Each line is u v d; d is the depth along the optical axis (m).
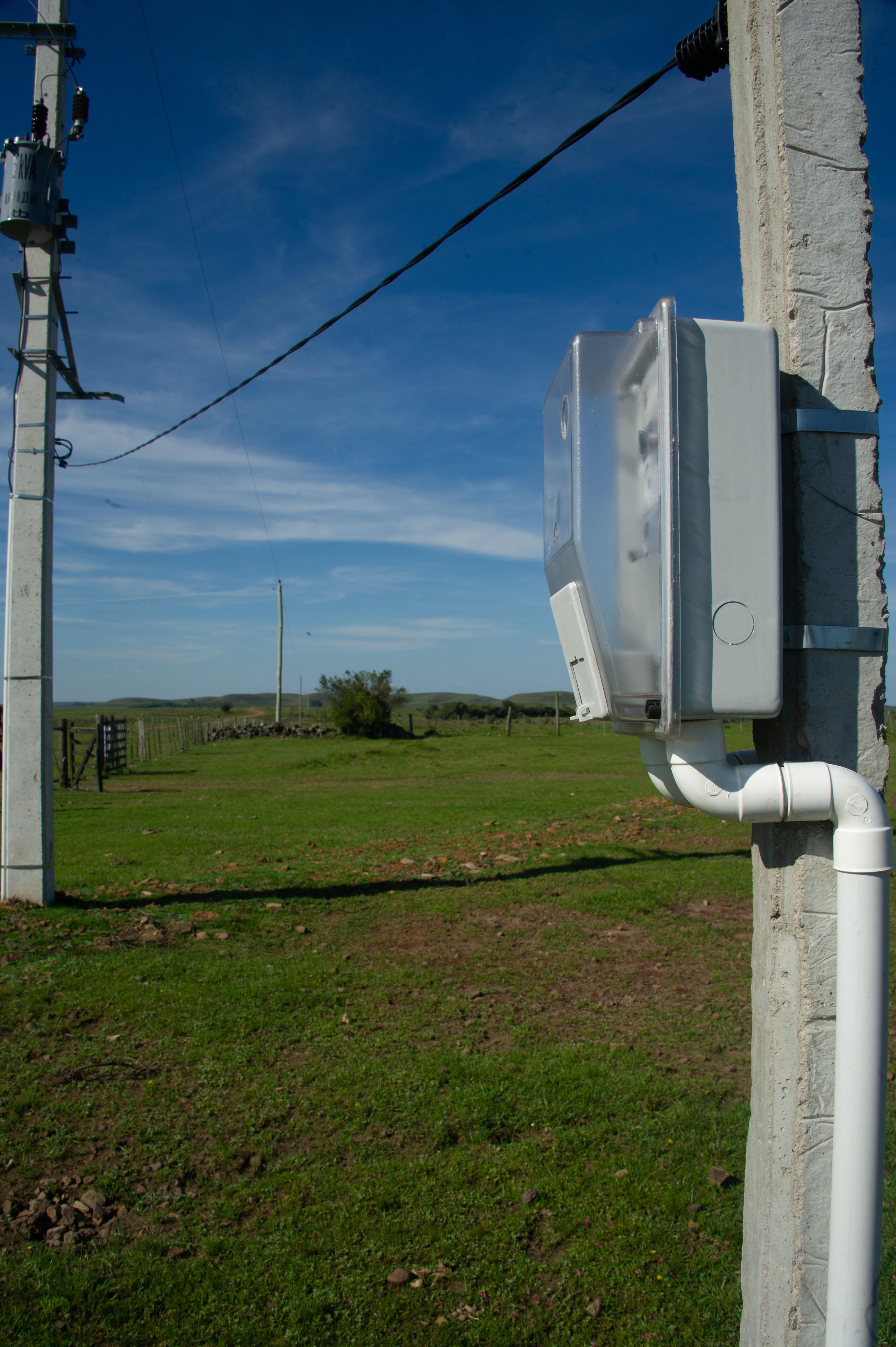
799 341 2.24
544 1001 5.68
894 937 6.35
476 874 9.35
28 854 7.69
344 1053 4.84
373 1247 3.21
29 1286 2.98
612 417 2.18
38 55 8.14
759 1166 2.33
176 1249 3.19
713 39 3.26
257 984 5.89
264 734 46.09
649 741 2.37
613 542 2.16
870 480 2.27
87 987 5.77
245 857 10.88
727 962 6.42
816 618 2.25
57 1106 4.19
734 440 2.14
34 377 7.81
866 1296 1.98
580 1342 2.77
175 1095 4.32
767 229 2.34
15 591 7.71
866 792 2.10
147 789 20.83
